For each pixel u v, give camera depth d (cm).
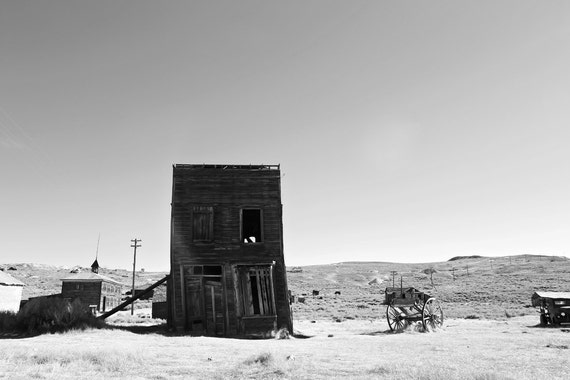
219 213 2800
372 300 7344
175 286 2667
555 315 2972
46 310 2356
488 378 911
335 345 1841
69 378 973
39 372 1023
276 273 2741
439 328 2864
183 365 1204
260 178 2892
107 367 1130
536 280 8744
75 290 5628
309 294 8988
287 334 2536
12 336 2133
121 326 2772
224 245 2753
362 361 1260
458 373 974
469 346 1708
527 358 1320
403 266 18138
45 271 12712
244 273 2697
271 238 2800
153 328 2791
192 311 2666
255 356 1255
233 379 991
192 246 2733
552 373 1045
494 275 11038
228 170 2872
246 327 2598
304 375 1016
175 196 2797
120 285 6606
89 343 1822
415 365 1150
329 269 16825
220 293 2667
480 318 4009
